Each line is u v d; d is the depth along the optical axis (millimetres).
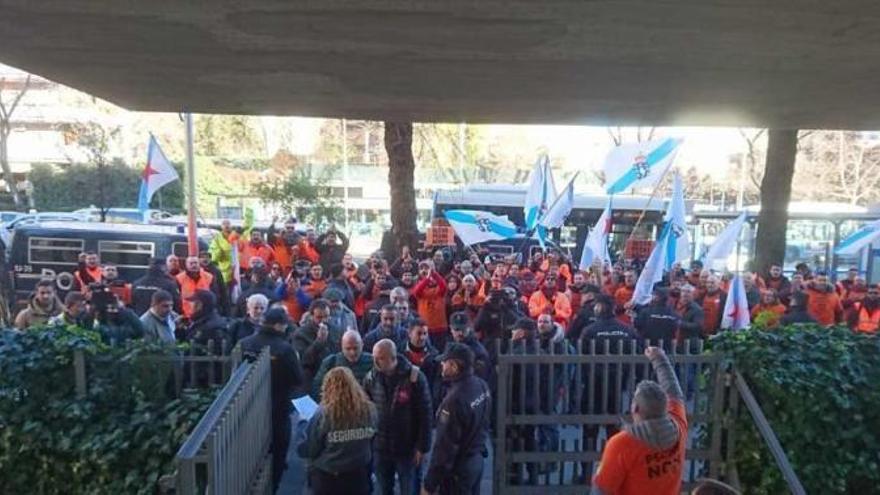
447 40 3895
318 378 6504
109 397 6172
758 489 6305
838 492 6137
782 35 3662
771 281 14586
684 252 13070
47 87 51219
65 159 50656
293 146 53156
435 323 10727
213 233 17828
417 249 15914
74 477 6047
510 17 3447
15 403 6098
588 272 12789
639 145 13617
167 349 6348
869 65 4281
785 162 15391
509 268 13953
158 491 5777
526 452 6414
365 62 4461
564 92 5340
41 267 15953
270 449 6496
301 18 3520
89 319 7426
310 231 16641
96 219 27219
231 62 4496
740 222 12281
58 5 3369
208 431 4215
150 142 14805
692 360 6469
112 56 4363
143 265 16203
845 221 22719
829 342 6363
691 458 6512
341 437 5070
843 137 46906
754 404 6098
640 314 9797
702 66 4402
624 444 4094
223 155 49031
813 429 6156
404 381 5988
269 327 6695
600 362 6383
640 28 3582
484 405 5523
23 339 6305
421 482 6426
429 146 47562
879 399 6184
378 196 53875
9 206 42844
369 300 11406
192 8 3391
